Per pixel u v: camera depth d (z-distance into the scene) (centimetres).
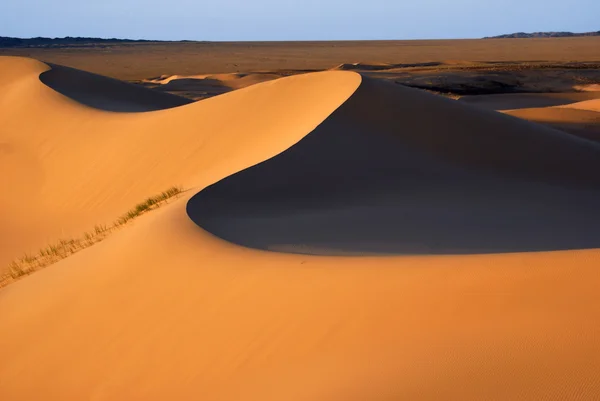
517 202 2191
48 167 3844
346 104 2803
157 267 1241
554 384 573
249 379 826
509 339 671
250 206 1820
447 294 820
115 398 944
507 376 609
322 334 841
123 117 4275
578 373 578
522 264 853
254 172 2116
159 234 1403
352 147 2473
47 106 4716
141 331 1063
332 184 2138
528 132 3048
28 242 3025
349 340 804
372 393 657
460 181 2392
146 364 982
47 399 1021
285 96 3353
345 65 14450
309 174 2183
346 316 855
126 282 1248
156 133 3622
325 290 942
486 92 9169
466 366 648
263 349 874
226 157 3073
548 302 728
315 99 3138
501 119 3125
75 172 3662
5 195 3691
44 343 1182
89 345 1111
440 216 1777
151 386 927
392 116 2817
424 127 2805
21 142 4269
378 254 1173
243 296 1016
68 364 1083
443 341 716
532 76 10425
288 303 945
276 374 805
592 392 548
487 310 753
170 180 3144
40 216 3341
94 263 1456
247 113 3372
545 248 1417
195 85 10419
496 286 805
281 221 1594
